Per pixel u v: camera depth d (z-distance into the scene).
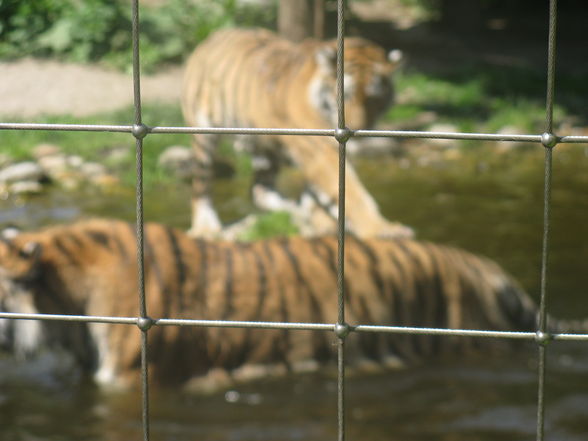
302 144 10.32
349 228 9.71
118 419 6.32
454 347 7.39
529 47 25.70
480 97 19.36
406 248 7.44
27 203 12.12
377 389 6.79
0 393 6.59
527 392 6.74
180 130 2.76
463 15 26.83
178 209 12.14
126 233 6.76
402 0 30.17
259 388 6.77
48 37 20.48
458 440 6.01
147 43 20.72
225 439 6.06
